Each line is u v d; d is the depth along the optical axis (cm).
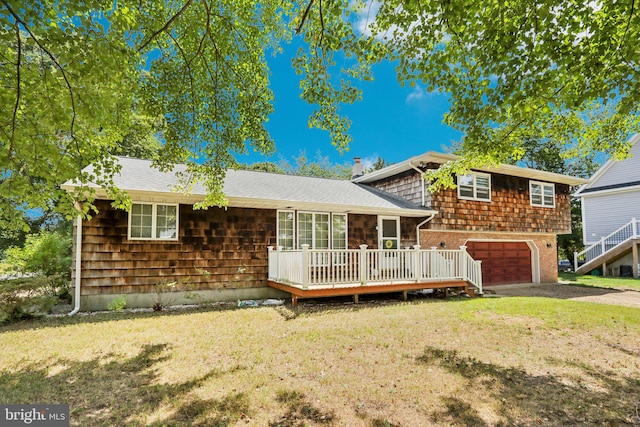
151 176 929
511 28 380
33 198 421
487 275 1374
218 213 929
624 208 1783
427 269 986
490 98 434
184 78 578
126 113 518
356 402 343
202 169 670
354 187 1373
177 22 529
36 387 373
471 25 398
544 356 477
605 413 328
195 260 889
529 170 1364
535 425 307
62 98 382
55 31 321
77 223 773
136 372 416
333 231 1091
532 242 1487
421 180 1253
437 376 407
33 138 383
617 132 735
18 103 361
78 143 430
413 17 412
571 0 360
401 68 452
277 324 647
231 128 648
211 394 358
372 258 920
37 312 719
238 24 581
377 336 564
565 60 390
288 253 881
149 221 845
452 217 1237
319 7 425
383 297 1003
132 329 608
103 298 787
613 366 443
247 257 958
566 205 1567
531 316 709
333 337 557
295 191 1094
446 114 552
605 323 650
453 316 714
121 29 379
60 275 840
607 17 395
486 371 422
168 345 517
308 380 393
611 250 1669
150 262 838
